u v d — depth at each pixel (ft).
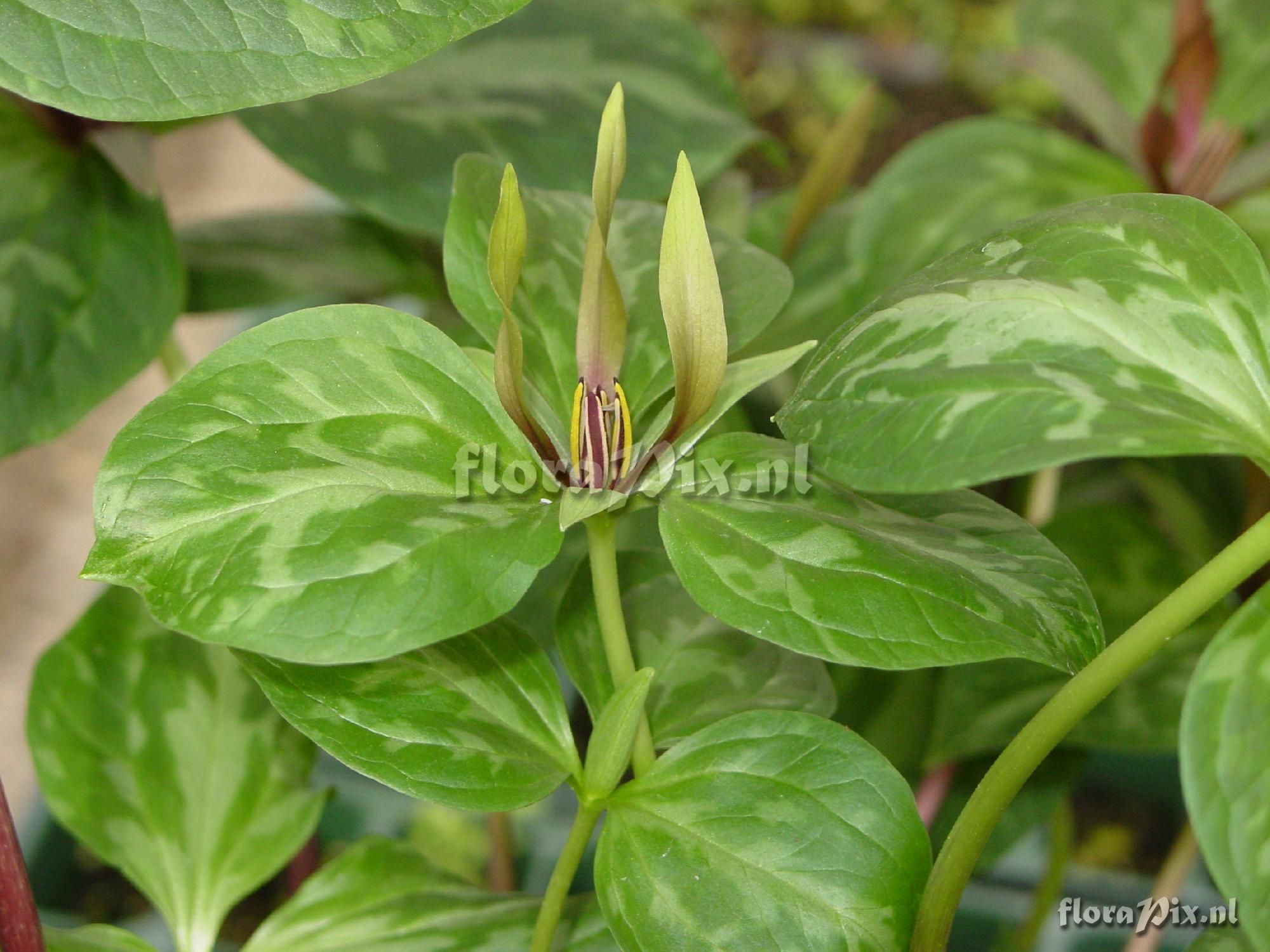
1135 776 2.75
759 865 1.36
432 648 1.45
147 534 1.29
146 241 1.83
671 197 1.30
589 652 1.57
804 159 4.62
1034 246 1.35
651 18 2.15
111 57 1.23
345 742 1.39
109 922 2.42
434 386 1.39
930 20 5.29
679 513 1.39
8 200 1.81
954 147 2.07
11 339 1.74
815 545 1.36
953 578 1.36
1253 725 1.22
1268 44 2.10
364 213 2.19
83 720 1.69
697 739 1.41
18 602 3.60
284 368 1.36
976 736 1.80
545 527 1.34
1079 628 1.38
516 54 2.11
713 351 1.35
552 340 1.48
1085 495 2.34
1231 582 1.27
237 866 1.68
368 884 1.68
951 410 1.25
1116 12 2.33
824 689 1.57
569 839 1.42
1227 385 1.27
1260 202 2.05
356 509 1.31
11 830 1.42
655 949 1.34
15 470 3.95
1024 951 2.28
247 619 1.27
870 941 1.34
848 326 1.36
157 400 1.34
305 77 1.25
